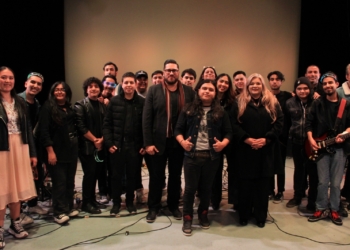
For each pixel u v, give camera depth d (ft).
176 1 19.71
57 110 8.76
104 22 19.49
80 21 19.38
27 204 9.98
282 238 8.20
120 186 9.76
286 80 20.79
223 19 20.02
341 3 18.72
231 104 9.71
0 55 17.13
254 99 8.87
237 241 8.00
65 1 19.19
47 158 8.92
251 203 9.32
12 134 7.77
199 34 19.97
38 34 18.04
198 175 8.44
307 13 19.69
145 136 9.04
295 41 20.56
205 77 11.32
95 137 9.64
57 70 18.69
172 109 9.05
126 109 9.48
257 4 20.11
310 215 9.84
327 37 19.33
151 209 9.48
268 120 8.59
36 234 8.35
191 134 8.37
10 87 7.75
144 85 12.47
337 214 9.28
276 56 20.53
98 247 7.62
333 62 19.31
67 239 8.05
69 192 9.43
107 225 8.95
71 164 9.20
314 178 10.02
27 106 8.63
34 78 9.33
